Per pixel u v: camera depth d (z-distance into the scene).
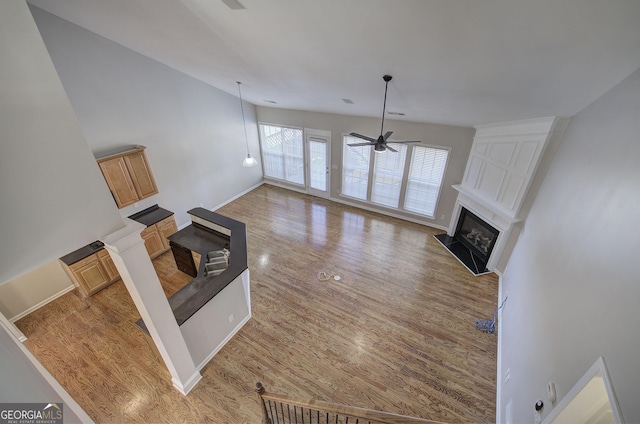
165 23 3.35
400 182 6.72
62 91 1.46
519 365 2.85
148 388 3.36
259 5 2.48
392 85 3.68
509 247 4.81
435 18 2.10
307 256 5.67
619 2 1.54
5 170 1.35
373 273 5.20
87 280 4.59
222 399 3.26
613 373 1.38
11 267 1.46
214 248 4.64
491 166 4.84
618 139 2.17
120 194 5.07
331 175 7.71
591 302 1.83
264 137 8.33
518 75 2.65
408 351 3.79
